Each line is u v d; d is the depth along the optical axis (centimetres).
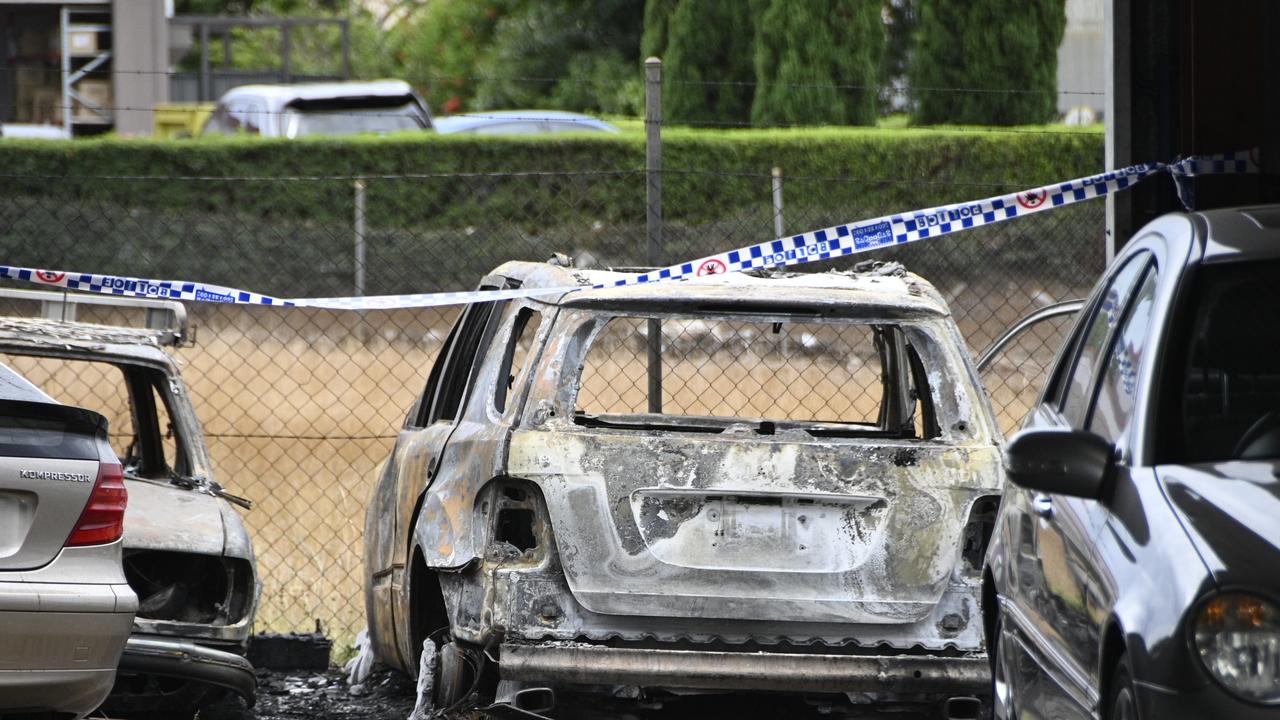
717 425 2848
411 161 8556
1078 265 6569
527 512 2136
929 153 8338
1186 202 2848
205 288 2773
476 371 2381
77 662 2114
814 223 7969
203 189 8481
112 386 4975
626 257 8200
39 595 2083
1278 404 1526
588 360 4534
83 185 8438
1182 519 1388
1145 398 1545
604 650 2038
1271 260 1614
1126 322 1728
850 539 2098
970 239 6594
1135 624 1359
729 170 8312
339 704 2797
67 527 2128
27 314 5716
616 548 2067
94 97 10581
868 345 4662
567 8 13225
